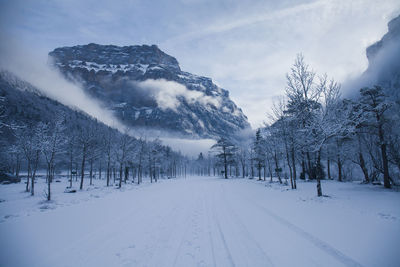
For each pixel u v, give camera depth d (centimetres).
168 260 448
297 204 1010
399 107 1770
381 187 1608
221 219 786
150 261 445
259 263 421
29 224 739
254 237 574
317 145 1270
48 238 592
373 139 1945
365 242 494
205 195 1534
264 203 1091
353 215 743
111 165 3569
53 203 1237
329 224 650
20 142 2177
